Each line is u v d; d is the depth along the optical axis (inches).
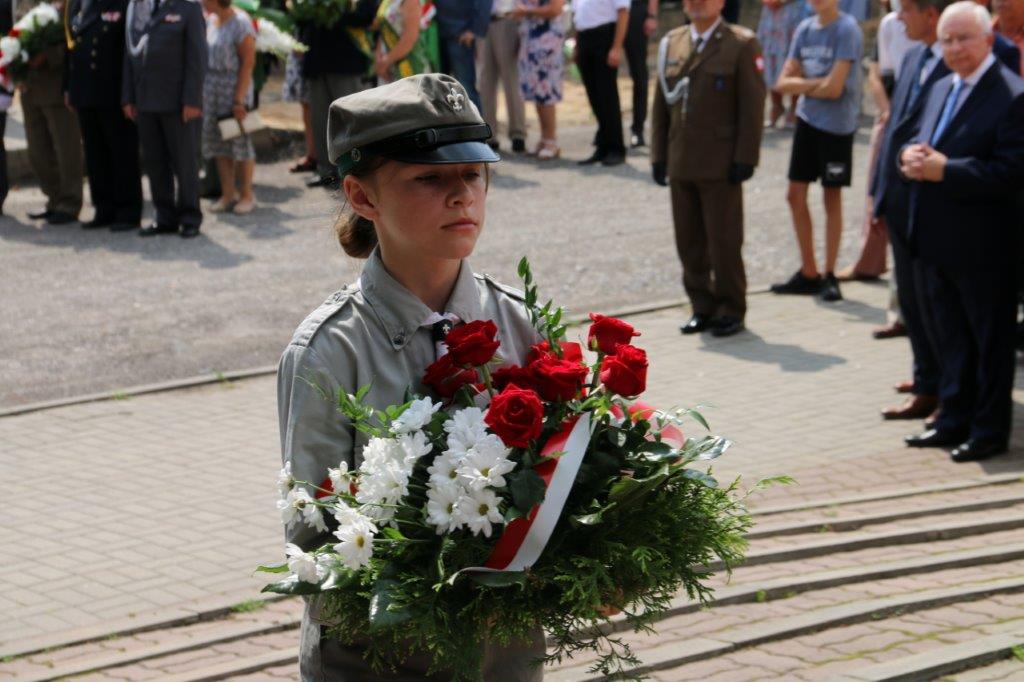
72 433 312.0
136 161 518.9
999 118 270.2
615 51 623.2
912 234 283.9
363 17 537.6
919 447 292.5
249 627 207.9
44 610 215.8
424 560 95.3
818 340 380.5
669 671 187.3
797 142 418.0
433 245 102.3
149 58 485.1
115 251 487.5
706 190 380.5
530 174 624.1
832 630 200.8
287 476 100.1
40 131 531.5
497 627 95.3
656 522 98.8
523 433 93.6
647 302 425.7
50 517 258.7
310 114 578.6
